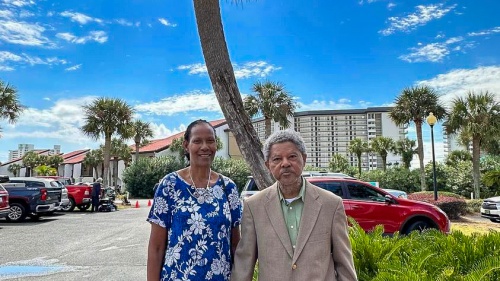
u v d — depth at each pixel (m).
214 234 2.11
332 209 2.13
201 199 2.14
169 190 2.16
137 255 7.87
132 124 28.12
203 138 2.23
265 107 23.80
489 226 11.98
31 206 13.55
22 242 9.46
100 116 26.56
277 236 2.07
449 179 28.16
